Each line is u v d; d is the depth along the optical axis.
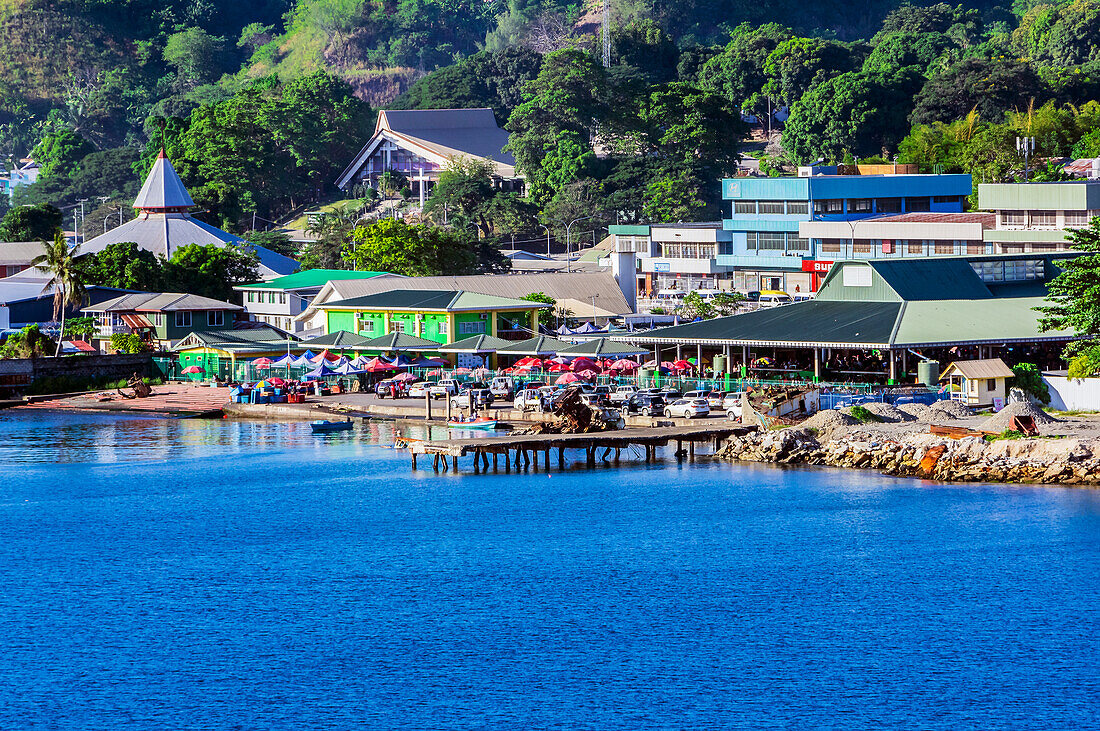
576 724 175.38
